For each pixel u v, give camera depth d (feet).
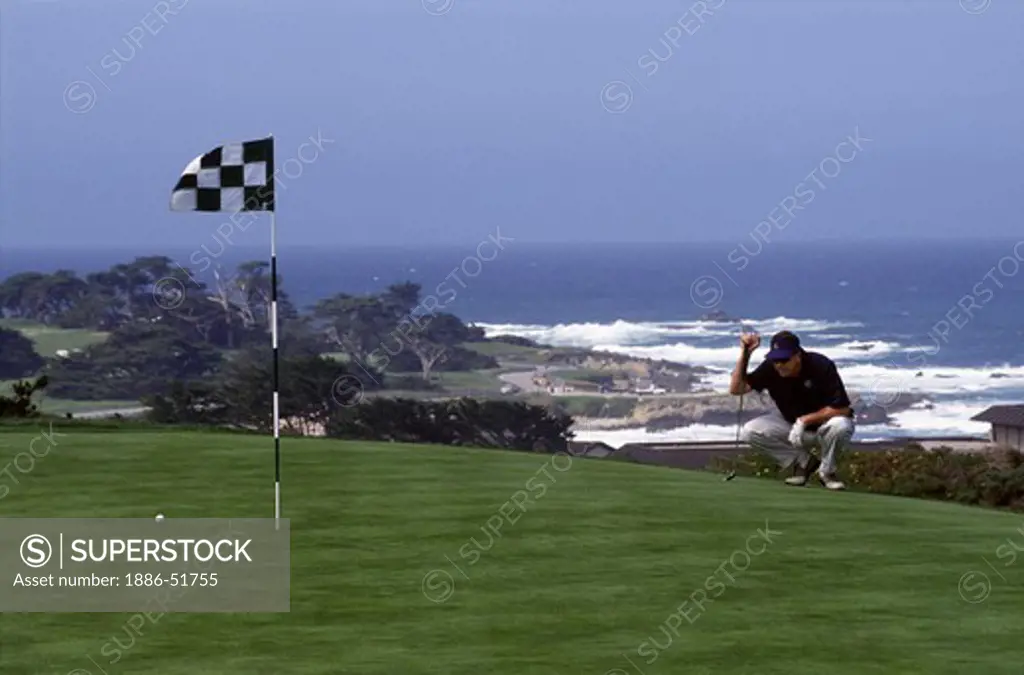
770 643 65.46
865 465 132.05
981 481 122.21
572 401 501.56
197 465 116.78
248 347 394.52
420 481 110.52
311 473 113.80
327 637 65.92
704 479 116.37
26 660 62.34
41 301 419.95
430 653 63.31
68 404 372.99
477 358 544.62
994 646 65.46
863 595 75.00
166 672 60.49
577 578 78.02
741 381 115.34
